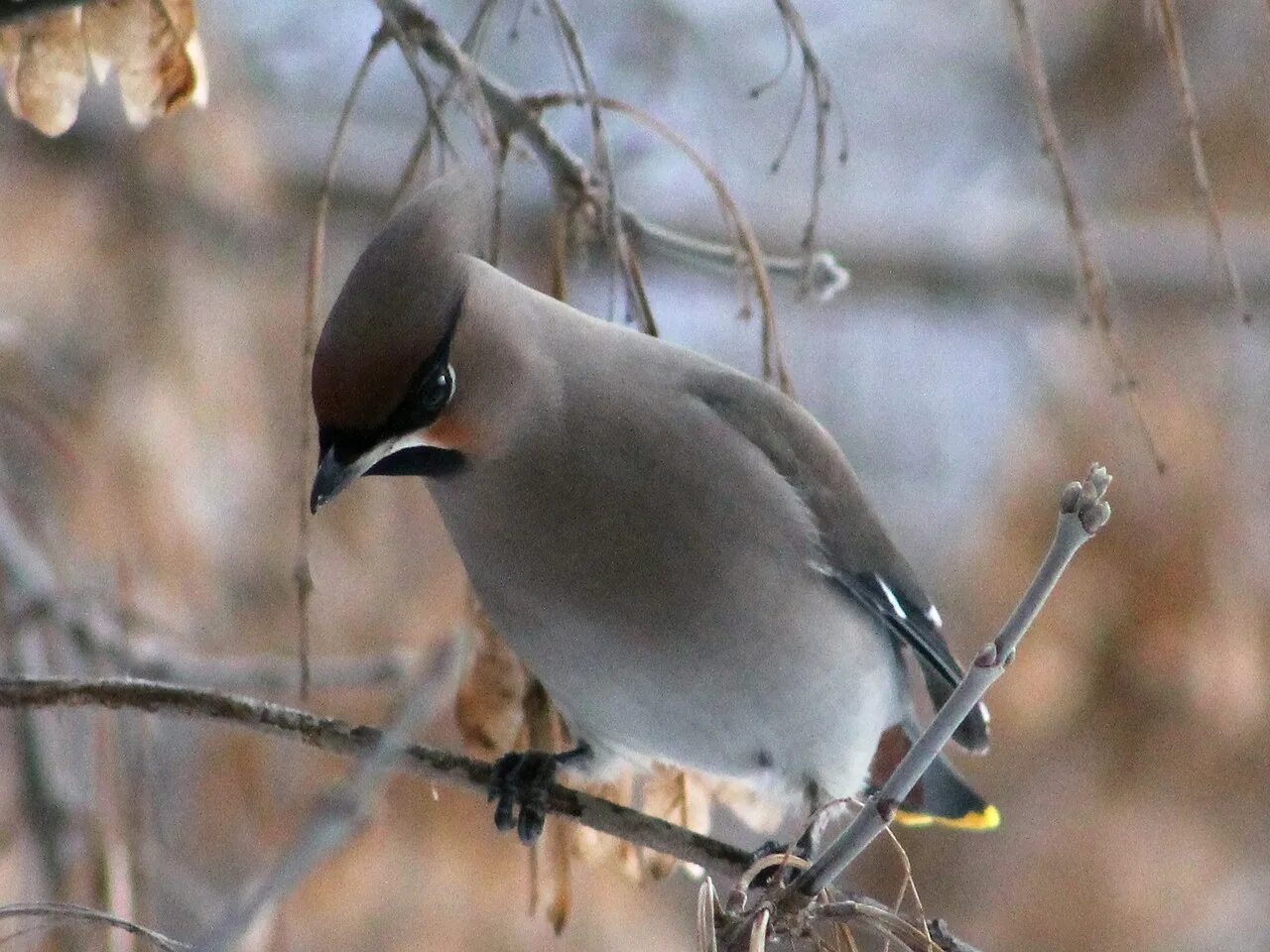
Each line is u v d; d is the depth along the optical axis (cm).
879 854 1327
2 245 1227
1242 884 1236
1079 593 1226
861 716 967
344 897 1056
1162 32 802
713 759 936
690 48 1708
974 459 1598
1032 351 1371
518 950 1084
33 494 1059
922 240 1738
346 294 789
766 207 1719
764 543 905
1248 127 1477
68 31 835
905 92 1798
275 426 1206
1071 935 1241
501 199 832
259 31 1586
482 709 953
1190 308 1483
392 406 785
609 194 859
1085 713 1232
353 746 759
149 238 1248
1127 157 1534
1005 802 1258
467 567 897
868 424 1614
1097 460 1251
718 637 895
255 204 1293
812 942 687
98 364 1177
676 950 1141
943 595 1448
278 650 1127
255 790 1049
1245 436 1251
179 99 845
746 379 959
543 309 868
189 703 756
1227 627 1199
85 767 923
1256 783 1219
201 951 496
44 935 880
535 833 909
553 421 856
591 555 872
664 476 876
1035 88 812
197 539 1118
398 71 1661
